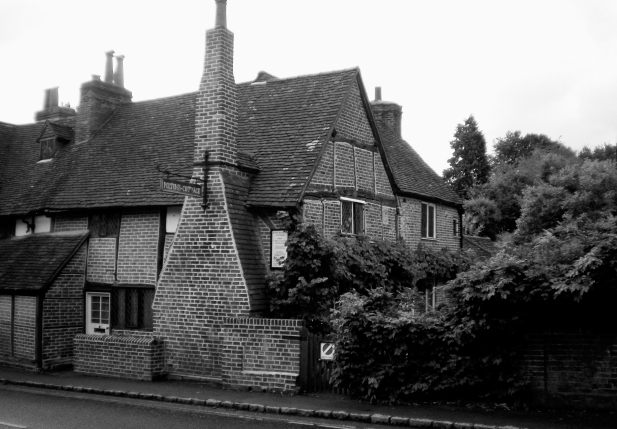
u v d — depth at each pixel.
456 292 11.18
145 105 21.05
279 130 16.58
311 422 10.14
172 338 14.04
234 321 13.01
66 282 16.36
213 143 14.00
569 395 10.51
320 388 12.16
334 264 13.59
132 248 16.19
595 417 9.93
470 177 51.34
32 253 17.19
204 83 14.26
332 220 15.69
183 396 12.03
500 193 39.41
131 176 17.30
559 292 9.86
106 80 21.64
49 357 15.76
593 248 10.19
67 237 17.23
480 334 10.87
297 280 13.46
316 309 13.22
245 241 13.82
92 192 17.27
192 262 13.91
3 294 16.59
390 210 18.80
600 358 10.41
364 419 10.15
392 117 25.91
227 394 12.19
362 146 17.41
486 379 10.86
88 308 16.80
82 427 9.91
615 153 51.56
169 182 12.83
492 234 38.66
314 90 17.70
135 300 16.03
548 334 10.68
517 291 10.46
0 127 23.78
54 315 15.98
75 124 21.28
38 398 12.42
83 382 13.70
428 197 21.27
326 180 15.60
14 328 16.31
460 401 11.01
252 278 13.54
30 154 21.86
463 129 52.25
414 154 25.31
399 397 11.18
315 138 15.63
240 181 14.48
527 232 27.47
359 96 17.55
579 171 29.58
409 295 13.03
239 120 17.86
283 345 12.49
